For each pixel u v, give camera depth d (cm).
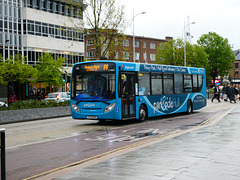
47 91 4997
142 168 599
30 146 991
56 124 1742
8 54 4631
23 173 655
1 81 4006
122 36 3020
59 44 5262
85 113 1540
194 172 557
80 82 1567
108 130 1380
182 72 2103
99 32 2953
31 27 4859
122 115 1524
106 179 532
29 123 1919
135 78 1642
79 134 1262
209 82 8162
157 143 900
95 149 911
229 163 624
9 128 1630
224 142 877
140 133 1253
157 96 1819
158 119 1883
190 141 915
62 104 2498
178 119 1839
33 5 4903
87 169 610
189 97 2167
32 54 4872
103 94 1513
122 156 727
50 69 4169
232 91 3406
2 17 4562
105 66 1527
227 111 2112
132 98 1608
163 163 636
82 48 5672
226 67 8231
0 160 493
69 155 833
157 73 1836
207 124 1423
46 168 694
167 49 6425
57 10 5256
